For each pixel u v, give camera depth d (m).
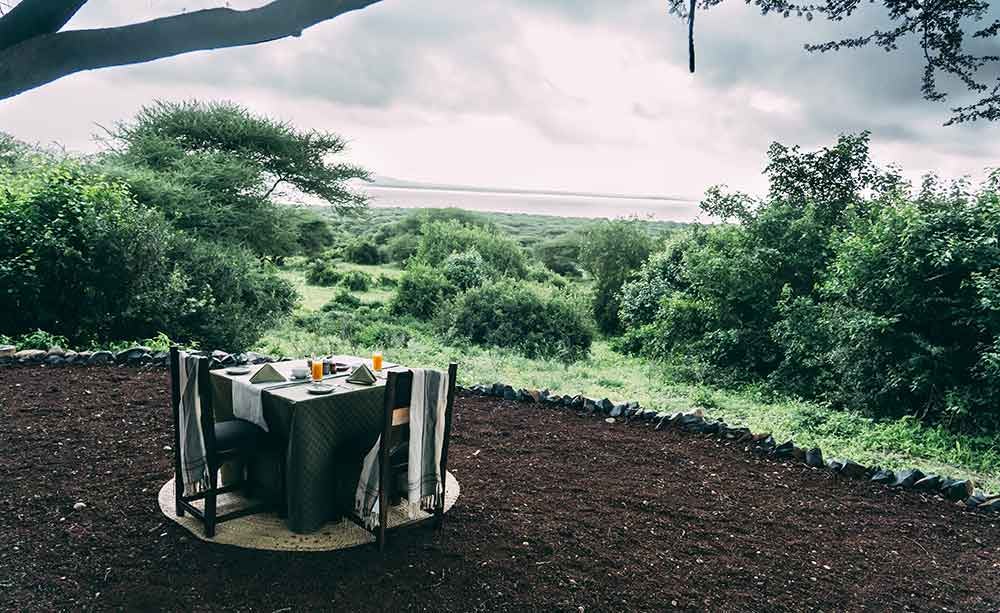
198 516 3.92
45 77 1.51
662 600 3.58
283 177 27.98
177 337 11.51
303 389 4.02
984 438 8.68
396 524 4.04
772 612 3.55
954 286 9.95
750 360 14.10
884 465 7.20
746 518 4.82
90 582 3.40
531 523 4.42
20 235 9.36
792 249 14.59
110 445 5.43
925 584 4.00
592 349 20.56
